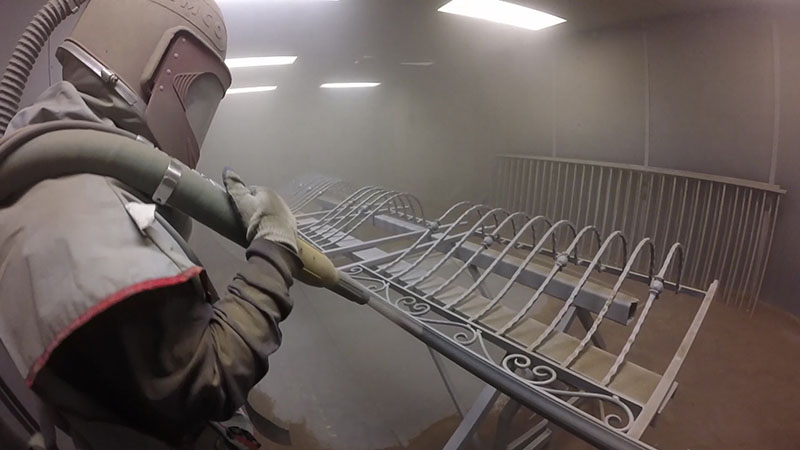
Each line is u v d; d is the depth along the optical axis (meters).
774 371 1.92
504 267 1.69
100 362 0.44
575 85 3.07
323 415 2.22
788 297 2.30
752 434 1.62
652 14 2.50
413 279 1.60
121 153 0.54
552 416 0.91
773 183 2.31
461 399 2.05
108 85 0.63
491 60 3.52
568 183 3.30
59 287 0.43
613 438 0.82
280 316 0.61
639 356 2.07
